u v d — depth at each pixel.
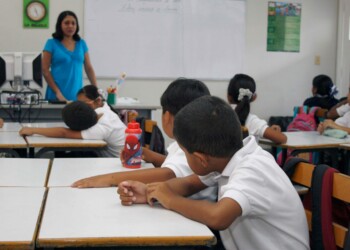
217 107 1.08
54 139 2.41
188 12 5.51
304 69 6.00
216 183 1.27
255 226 1.13
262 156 1.14
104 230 0.95
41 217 1.04
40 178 1.46
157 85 5.52
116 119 2.62
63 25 4.12
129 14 5.35
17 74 3.85
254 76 5.82
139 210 1.11
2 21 5.03
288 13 5.86
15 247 0.87
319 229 1.18
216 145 1.06
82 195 1.25
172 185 1.22
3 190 1.28
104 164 1.73
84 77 5.24
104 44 5.32
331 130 3.18
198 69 5.60
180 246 0.95
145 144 2.79
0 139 2.36
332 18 6.04
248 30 5.73
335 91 4.49
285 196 1.12
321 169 1.21
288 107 5.99
